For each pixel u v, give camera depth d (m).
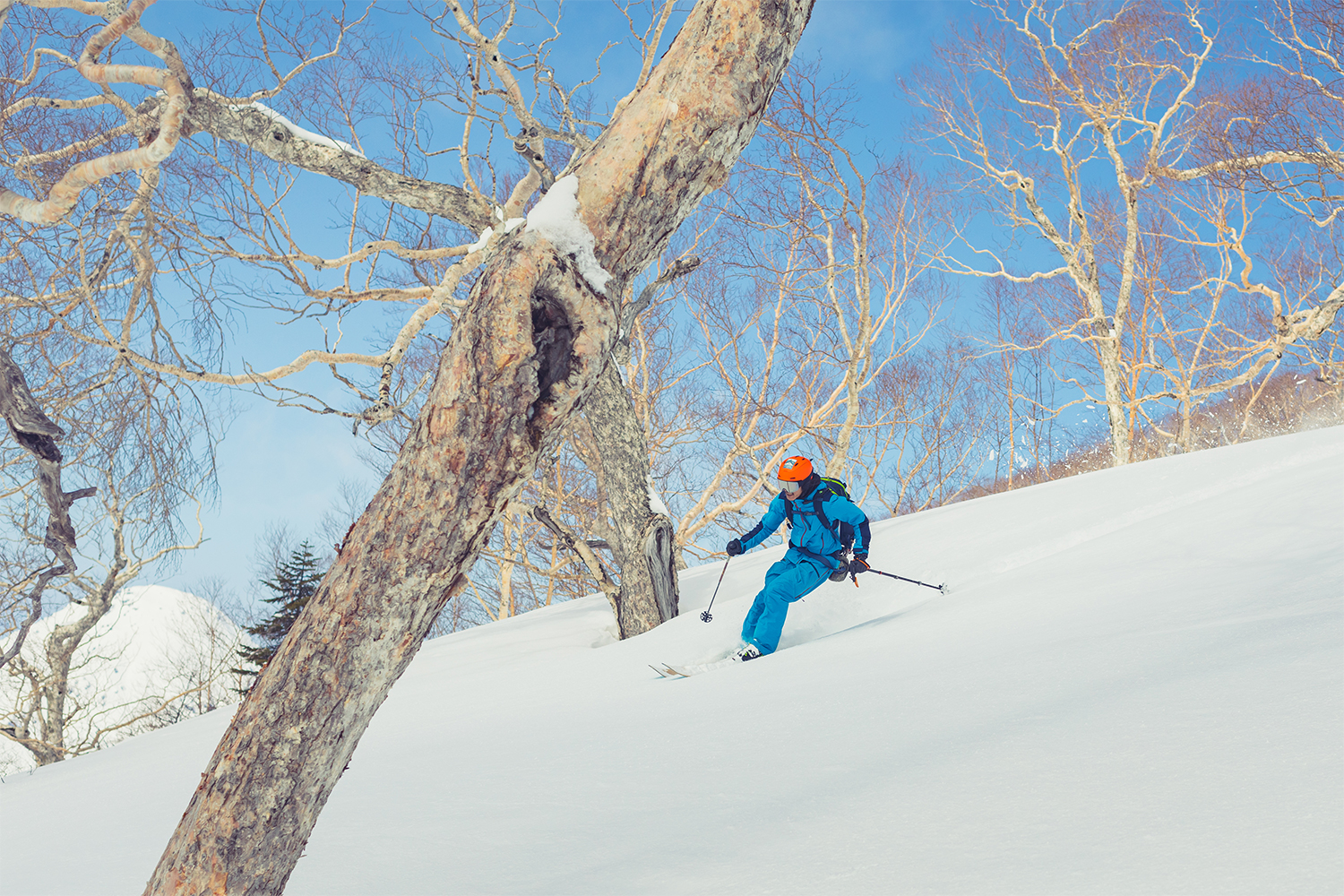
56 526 5.03
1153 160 18.27
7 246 5.71
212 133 7.30
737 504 17.97
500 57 7.49
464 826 2.29
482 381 1.49
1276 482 5.01
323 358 6.71
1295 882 1.06
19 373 4.53
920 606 4.95
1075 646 2.82
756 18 1.59
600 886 1.70
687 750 2.68
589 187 1.58
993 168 20.83
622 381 9.06
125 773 5.13
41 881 2.69
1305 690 1.79
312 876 2.06
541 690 5.23
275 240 7.33
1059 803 1.54
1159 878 1.17
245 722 1.57
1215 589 3.20
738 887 1.52
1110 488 7.18
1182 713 1.85
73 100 5.62
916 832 1.57
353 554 1.55
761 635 5.19
